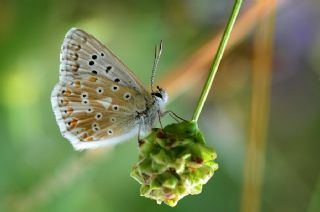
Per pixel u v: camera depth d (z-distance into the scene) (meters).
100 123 0.18
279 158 0.25
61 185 0.22
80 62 0.18
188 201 0.23
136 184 0.23
